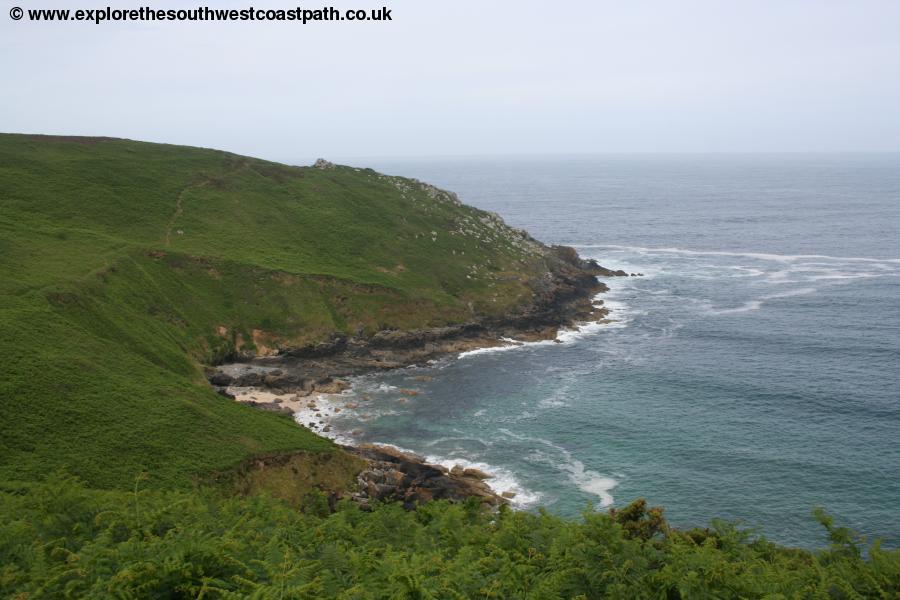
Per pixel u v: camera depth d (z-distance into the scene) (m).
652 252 171.88
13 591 17.75
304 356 84.38
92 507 24.17
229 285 88.81
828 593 21.36
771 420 68.19
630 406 72.31
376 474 55.41
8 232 80.12
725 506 52.66
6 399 48.09
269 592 17.33
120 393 54.22
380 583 19.25
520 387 78.38
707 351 90.69
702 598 19.52
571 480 56.44
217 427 53.91
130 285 78.62
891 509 51.94
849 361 85.44
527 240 141.62
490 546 24.22
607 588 20.12
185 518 24.03
